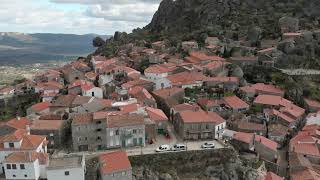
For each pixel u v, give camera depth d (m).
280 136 134.75
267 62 192.62
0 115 163.38
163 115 130.75
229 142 124.31
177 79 169.62
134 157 108.62
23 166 94.88
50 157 106.62
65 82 195.38
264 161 120.62
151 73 177.75
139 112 125.25
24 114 159.62
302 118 152.12
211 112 137.25
